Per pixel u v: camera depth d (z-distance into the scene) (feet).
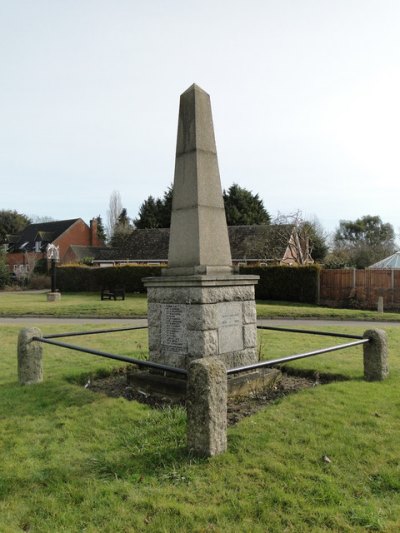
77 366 24.02
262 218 150.00
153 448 13.12
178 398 18.12
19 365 20.76
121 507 10.18
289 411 15.80
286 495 10.48
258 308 65.87
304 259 107.14
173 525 9.50
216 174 20.25
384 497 10.57
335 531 9.28
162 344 19.81
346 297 81.30
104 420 15.53
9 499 10.75
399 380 20.25
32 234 206.69
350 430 14.08
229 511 9.93
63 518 9.84
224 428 12.85
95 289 111.24
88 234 204.03
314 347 30.94
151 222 163.43
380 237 192.54
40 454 13.12
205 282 17.99
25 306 69.87
